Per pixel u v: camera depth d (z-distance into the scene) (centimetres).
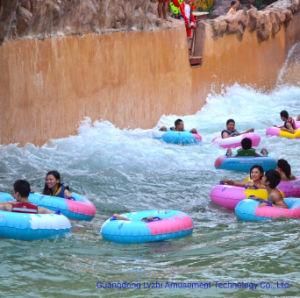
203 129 5444
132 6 5091
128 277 2328
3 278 2300
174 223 2720
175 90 5750
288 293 2206
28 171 3756
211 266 2453
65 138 4425
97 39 4734
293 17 7894
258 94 6969
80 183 3622
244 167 3938
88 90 4659
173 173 3922
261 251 2614
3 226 2611
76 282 2283
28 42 4100
